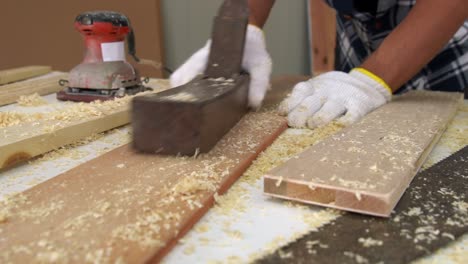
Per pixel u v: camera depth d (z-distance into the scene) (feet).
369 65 3.58
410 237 1.75
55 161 2.70
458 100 3.76
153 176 2.25
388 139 2.62
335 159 2.28
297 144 2.91
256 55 3.67
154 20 7.12
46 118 3.16
